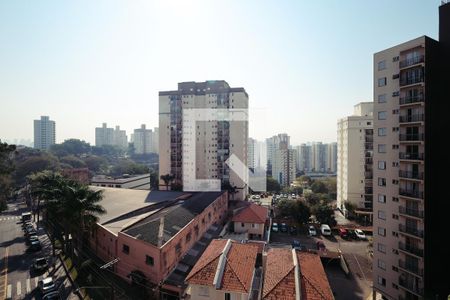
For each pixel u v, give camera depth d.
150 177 118.06
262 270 32.09
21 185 104.00
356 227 62.47
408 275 32.16
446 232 31.62
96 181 99.19
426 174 31.03
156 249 32.31
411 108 32.75
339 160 81.56
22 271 38.09
